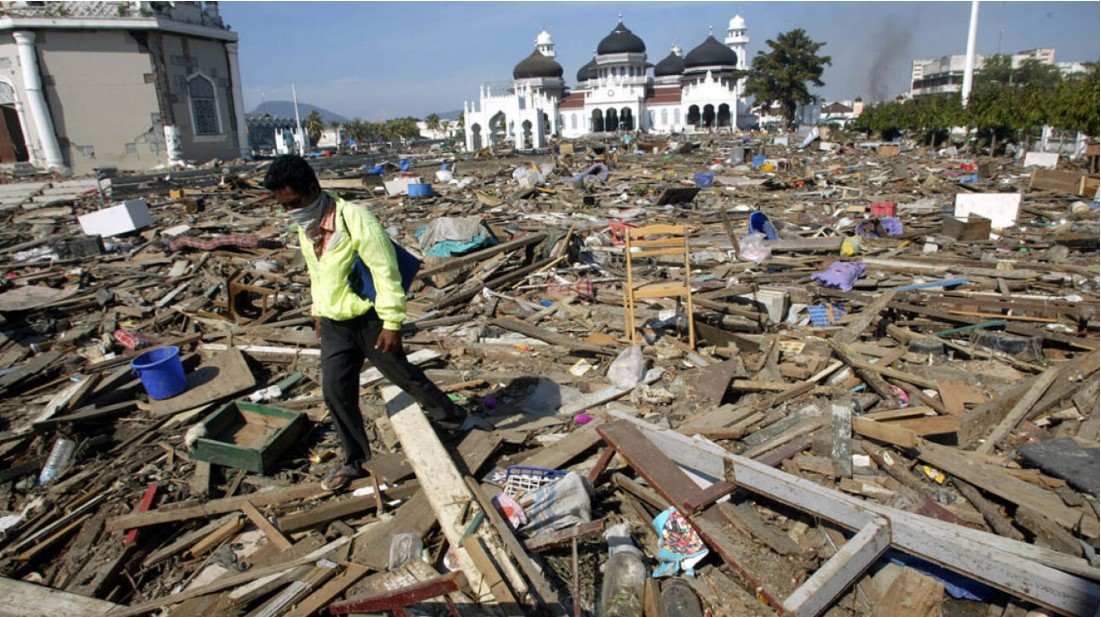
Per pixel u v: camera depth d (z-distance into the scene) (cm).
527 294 900
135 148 3538
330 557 350
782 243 1120
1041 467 407
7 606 335
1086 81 2533
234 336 756
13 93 3284
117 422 549
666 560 339
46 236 1541
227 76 3984
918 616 285
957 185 1953
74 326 832
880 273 941
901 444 425
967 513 373
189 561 373
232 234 1466
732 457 368
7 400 614
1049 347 638
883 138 5125
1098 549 332
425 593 225
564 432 495
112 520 397
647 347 655
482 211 1714
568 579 336
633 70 8631
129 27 3338
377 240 370
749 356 630
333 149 6122
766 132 6900
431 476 397
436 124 10769
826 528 335
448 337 725
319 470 460
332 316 392
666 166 3116
